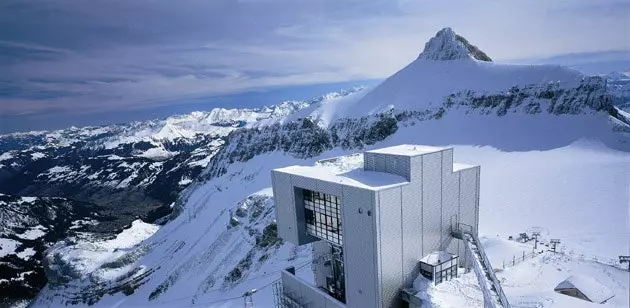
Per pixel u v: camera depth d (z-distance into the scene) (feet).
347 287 122.11
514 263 187.32
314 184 127.54
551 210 261.85
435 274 114.83
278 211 149.79
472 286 115.85
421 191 117.50
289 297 156.87
